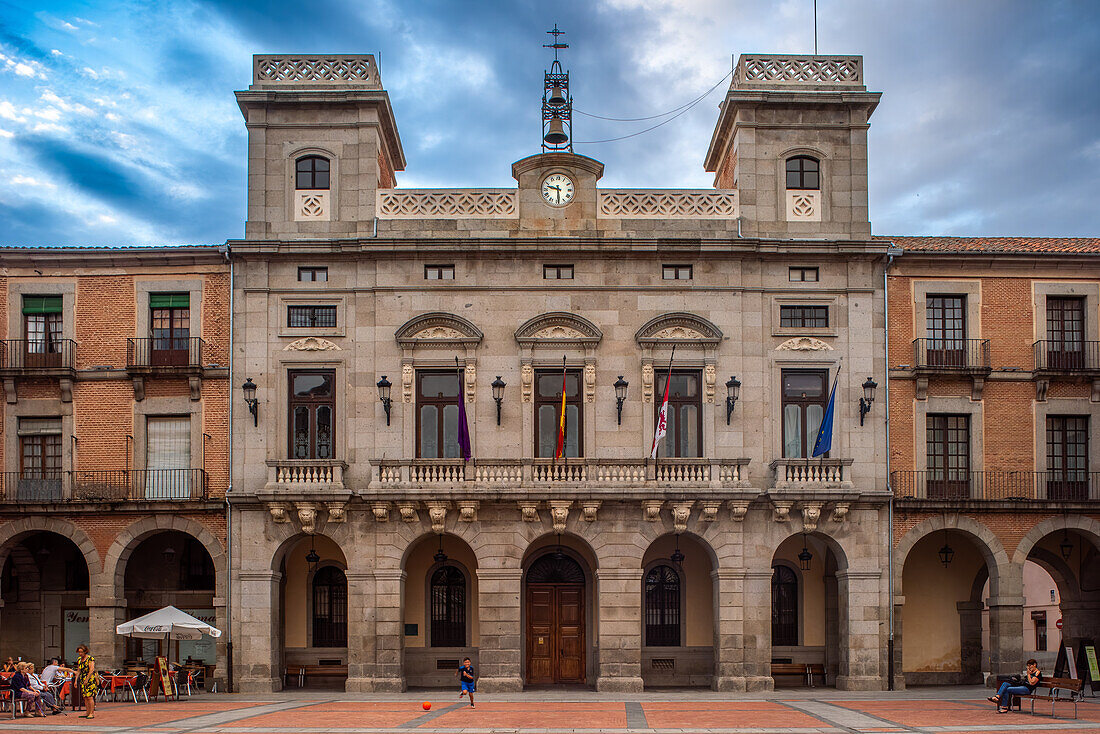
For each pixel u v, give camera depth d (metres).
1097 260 36.69
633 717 26.62
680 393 35.75
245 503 34.78
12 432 36.28
